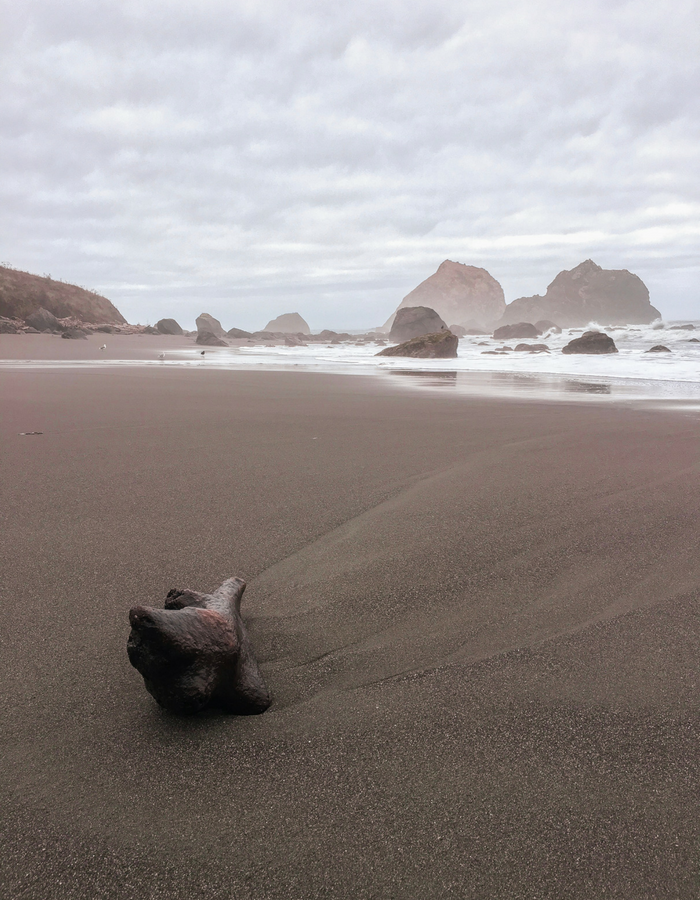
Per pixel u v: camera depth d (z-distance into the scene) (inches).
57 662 73.7
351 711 66.4
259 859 47.3
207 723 63.7
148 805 52.3
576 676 73.2
